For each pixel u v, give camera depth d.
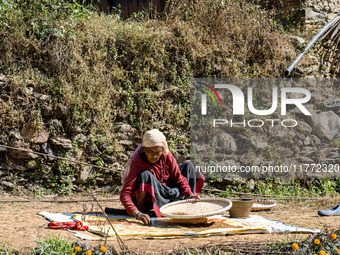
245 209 4.59
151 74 7.16
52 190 6.40
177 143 7.25
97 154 6.70
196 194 5.12
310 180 7.89
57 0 6.82
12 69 6.29
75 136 6.54
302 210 5.68
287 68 7.88
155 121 7.14
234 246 3.05
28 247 3.12
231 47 7.86
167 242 3.46
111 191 6.76
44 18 6.55
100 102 6.71
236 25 8.08
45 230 3.82
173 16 7.92
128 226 4.08
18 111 6.19
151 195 4.48
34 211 5.12
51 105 6.39
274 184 7.65
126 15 9.20
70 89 6.50
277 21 8.90
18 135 6.19
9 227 3.91
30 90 6.33
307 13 8.83
